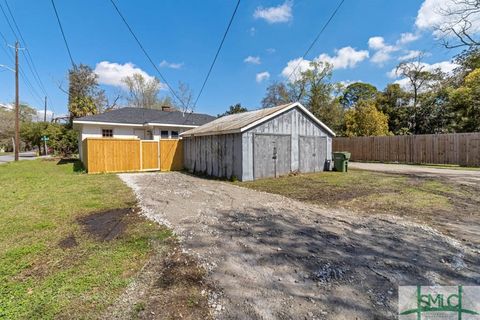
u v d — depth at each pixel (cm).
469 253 328
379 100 2661
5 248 350
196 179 1085
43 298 235
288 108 1152
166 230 420
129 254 329
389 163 1739
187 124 1917
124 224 454
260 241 373
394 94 2575
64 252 337
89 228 433
